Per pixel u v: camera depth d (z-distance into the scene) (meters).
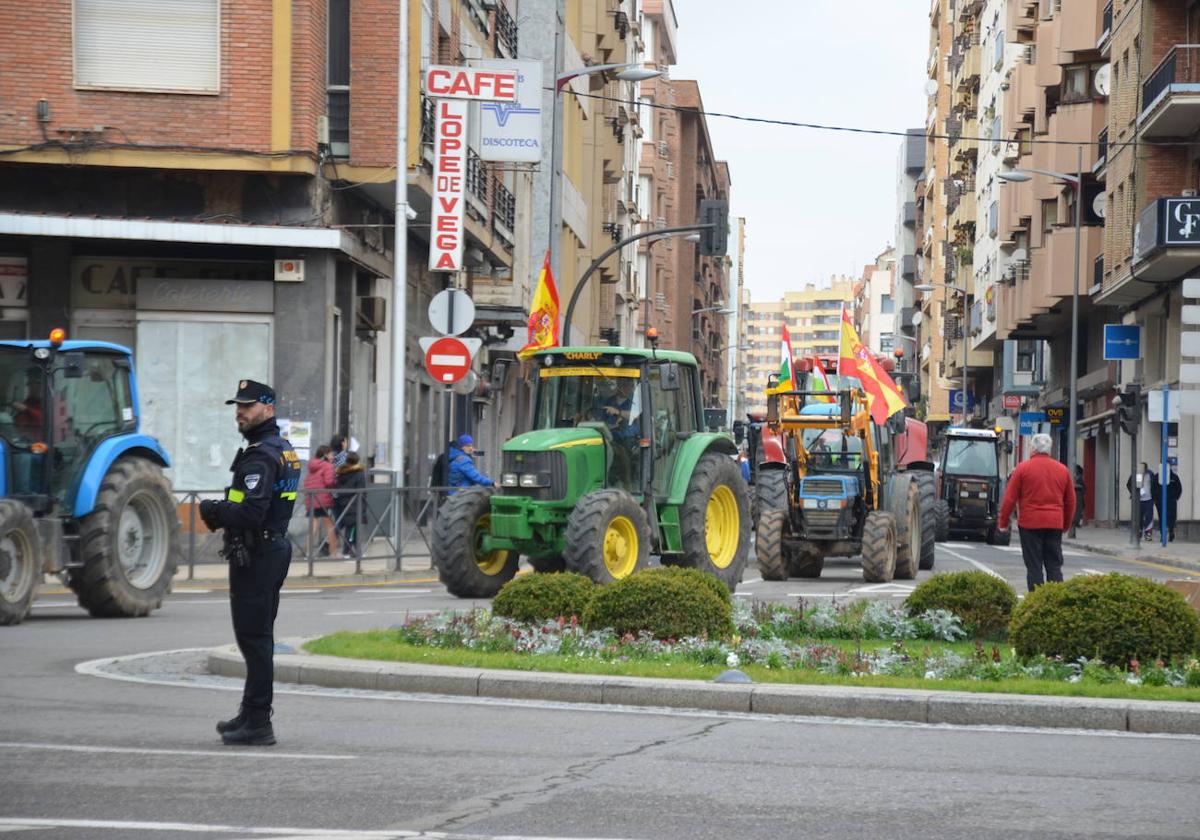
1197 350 27.39
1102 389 57.78
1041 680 12.22
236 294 28.83
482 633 13.87
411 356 36.47
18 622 17.33
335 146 29.56
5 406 17.84
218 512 9.64
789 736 10.33
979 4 86.12
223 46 27.86
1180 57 43.31
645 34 99.44
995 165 77.19
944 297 102.12
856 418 26.98
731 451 23.11
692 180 113.44
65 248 28.52
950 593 15.80
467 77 30.72
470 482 27.33
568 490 20.55
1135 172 46.78
